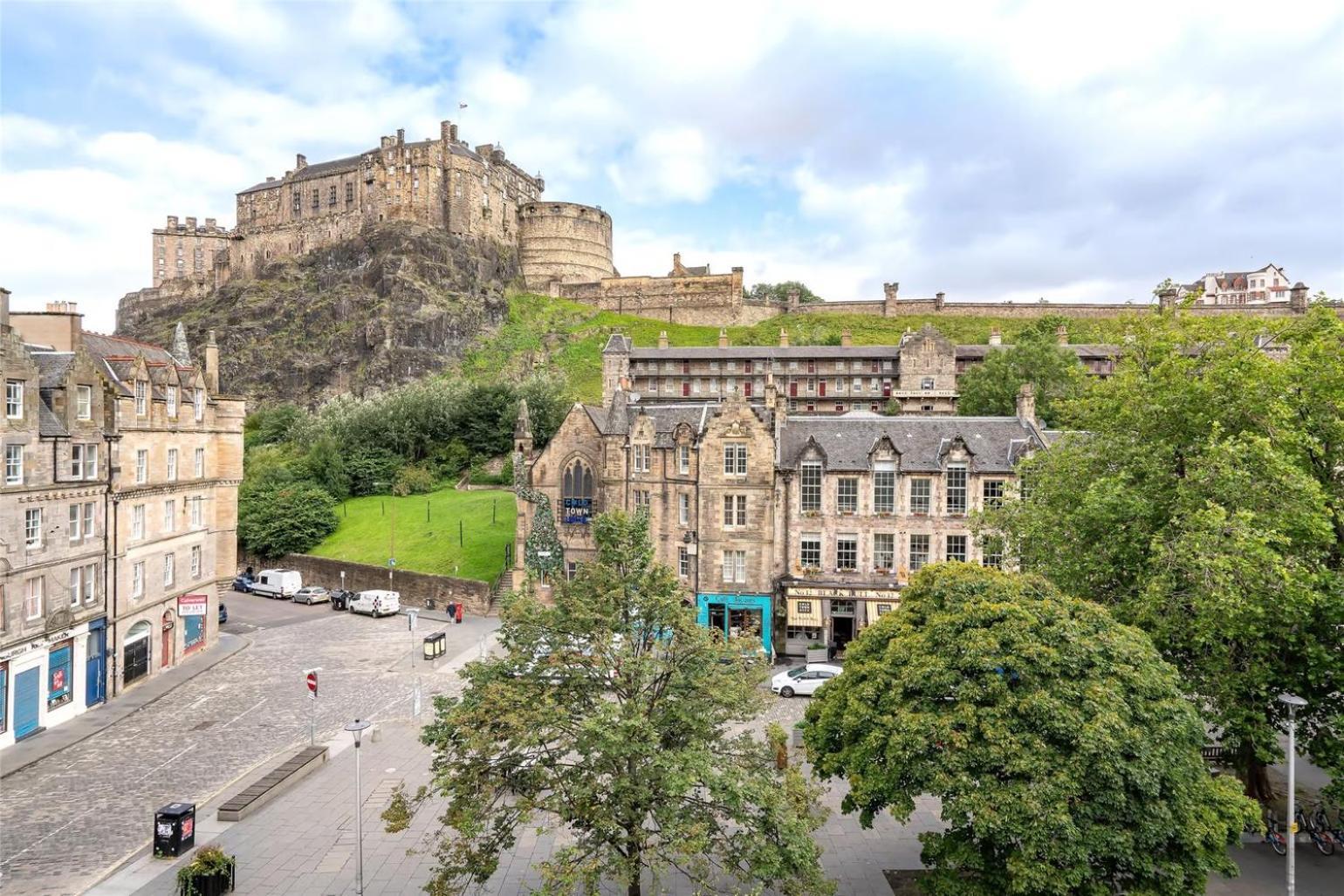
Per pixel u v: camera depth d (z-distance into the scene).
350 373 147.62
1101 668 21.73
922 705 22.36
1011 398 83.31
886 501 53.66
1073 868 19.38
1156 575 28.59
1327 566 30.08
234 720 42.75
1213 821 20.44
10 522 38.97
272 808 31.41
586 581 22.92
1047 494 37.12
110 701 45.78
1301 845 28.44
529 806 19.95
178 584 53.72
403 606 73.81
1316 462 31.16
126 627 47.47
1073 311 154.88
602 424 63.03
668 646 22.42
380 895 25.08
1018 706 21.03
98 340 52.22
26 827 30.19
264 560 87.44
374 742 39.03
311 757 35.28
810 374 118.94
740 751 23.62
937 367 112.81
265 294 170.88
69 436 42.97
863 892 25.61
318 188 180.88
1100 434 36.81
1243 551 26.58
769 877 20.47
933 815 31.47
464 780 20.23
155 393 51.66
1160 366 33.91
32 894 25.25
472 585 70.50
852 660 26.09
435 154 172.50
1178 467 32.97
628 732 20.14
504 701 19.98
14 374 39.62
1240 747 29.59
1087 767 20.05
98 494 45.31
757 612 54.84
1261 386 30.89
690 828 19.22
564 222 192.25
